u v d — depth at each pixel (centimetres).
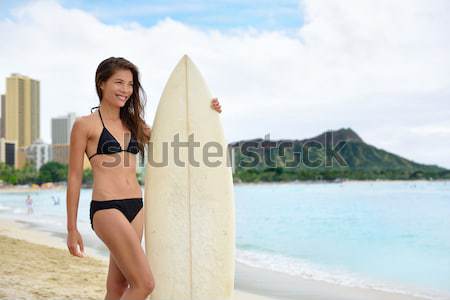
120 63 327
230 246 371
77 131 316
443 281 750
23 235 1284
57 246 1038
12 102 15838
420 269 881
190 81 380
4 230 1415
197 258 364
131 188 324
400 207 2844
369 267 902
